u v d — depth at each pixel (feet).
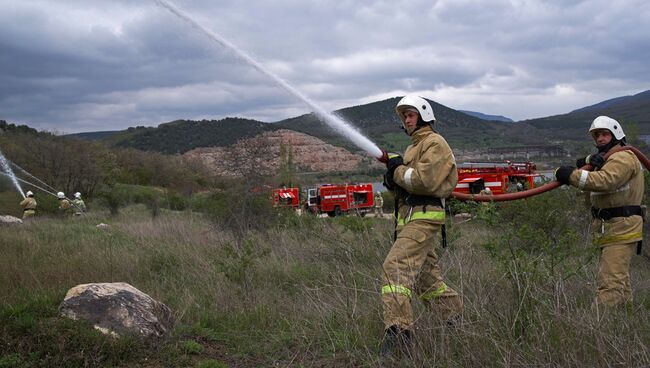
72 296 14.24
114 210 70.18
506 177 68.23
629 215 16.29
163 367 12.78
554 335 12.46
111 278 21.34
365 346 13.20
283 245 27.50
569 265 15.87
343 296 16.88
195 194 90.74
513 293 13.80
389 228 26.05
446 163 13.71
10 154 107.76
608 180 15.78
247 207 35.58
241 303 17.78
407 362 12.22
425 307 14.67
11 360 11.96
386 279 13.47
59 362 12.14
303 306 16.89
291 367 13.16
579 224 24.41
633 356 11.34
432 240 14.07
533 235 15.05
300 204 56.49
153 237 32.68
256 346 14.44
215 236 32.73
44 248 28.19
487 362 11.82
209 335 15.05
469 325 12.98
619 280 16.14
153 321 14.24
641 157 16.72
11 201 95.09
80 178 110.83
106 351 12.69
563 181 16.19
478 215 15.33
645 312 15.28
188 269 22.88
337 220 32.14
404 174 13.70
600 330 12.00
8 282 19.70
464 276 16.05
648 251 25.66
